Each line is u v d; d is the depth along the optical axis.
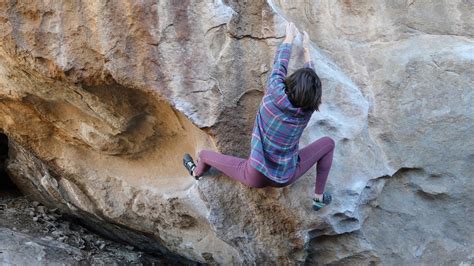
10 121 5.02
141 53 4.01
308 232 4.50
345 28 4.41
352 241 4.68
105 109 4.52
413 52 4.37
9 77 4.50
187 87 4.05
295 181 4.34
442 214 4.77
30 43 4.09
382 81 4.39
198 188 4.47
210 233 4.97
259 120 3.77
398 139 4.45
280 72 3.75
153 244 5.91
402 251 4.75
